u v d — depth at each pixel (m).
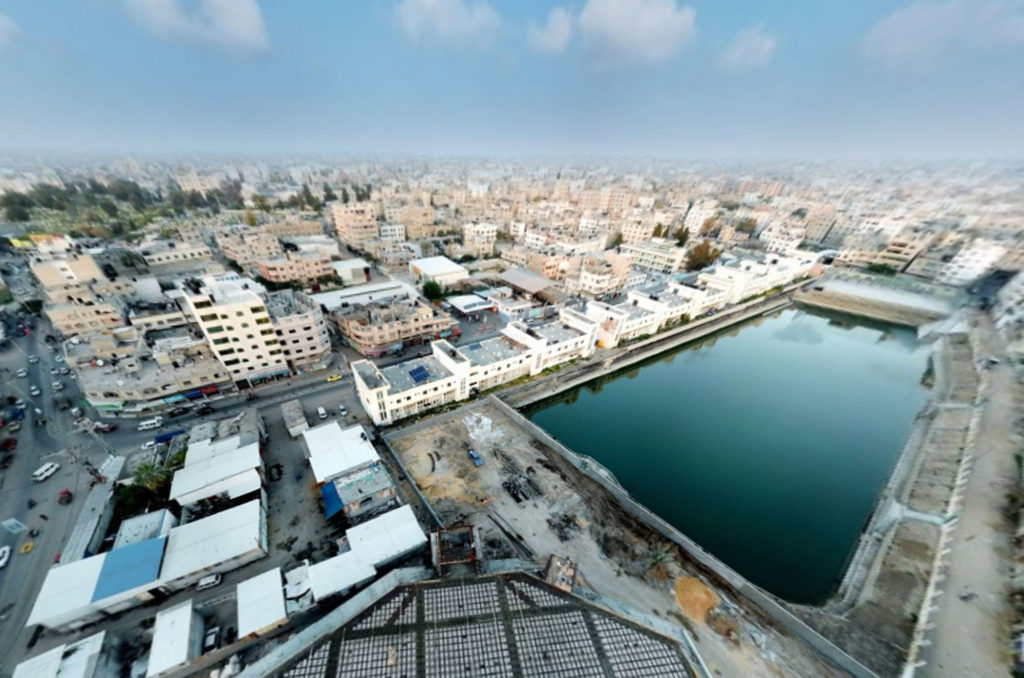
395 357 104.75
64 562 49.91
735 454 84.25
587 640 40.72
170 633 42.56
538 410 98.19
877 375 118.12
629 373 118.50
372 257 175.38
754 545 63.59
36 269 93.62
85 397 80.50
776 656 46.84
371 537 53.03
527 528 60.53
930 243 176.25
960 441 79.75
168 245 141.12
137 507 57.78
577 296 150.88
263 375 88.75
